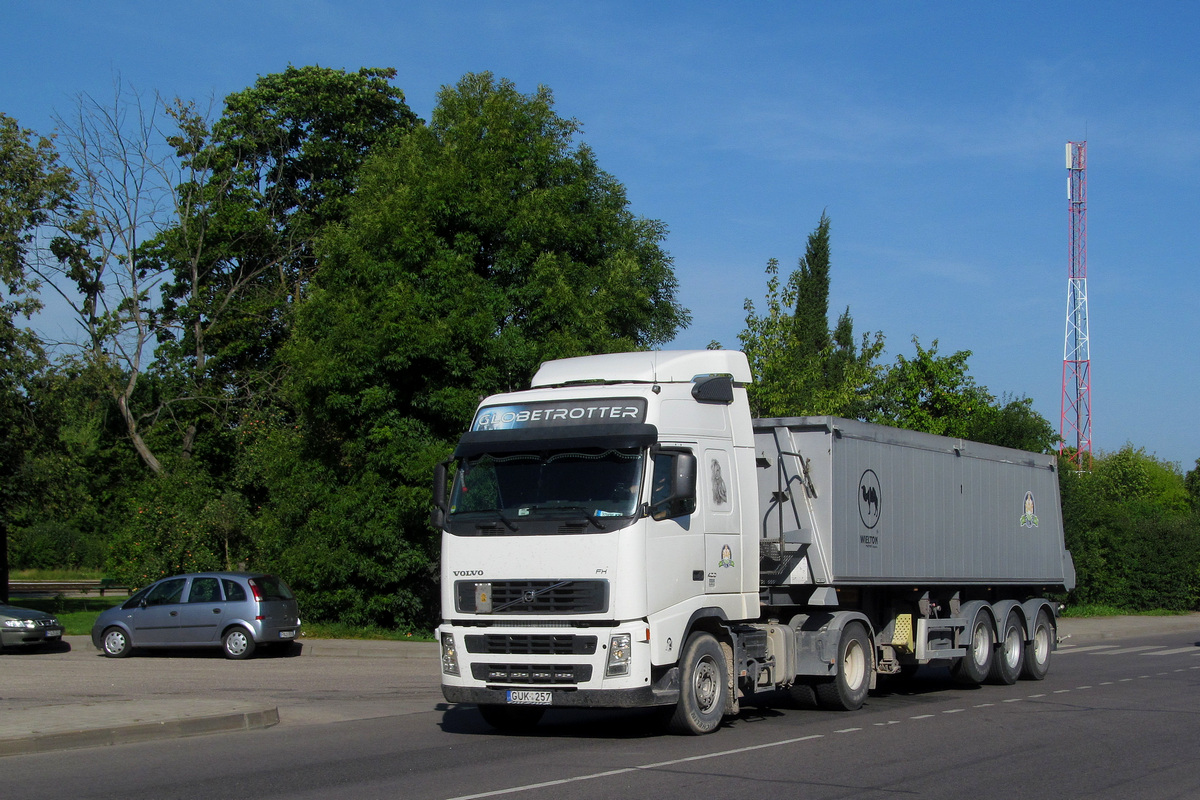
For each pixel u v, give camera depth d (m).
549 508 11.28
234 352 39.00
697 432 12.09
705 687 11.90
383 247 24.86
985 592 18.42
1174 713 14.13
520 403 12.05
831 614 14.23
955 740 11.59
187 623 22.44
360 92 40.34
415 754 10.77
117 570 29.73
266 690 16.77
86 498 38.38
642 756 10.45
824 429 13.98
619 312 27.33
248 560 29.84
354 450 24.95
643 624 10.88
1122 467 71.88
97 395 37.22
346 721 13.59
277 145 39.69
